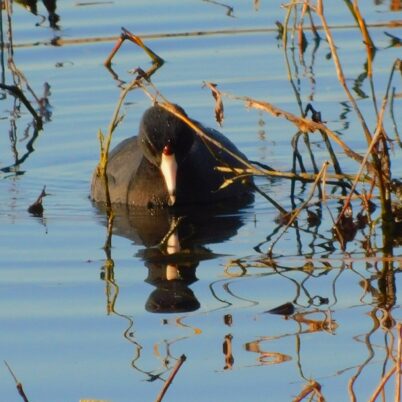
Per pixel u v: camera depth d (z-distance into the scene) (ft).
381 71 51.67
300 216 37.70
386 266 32.27
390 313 28.78
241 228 36.91
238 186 41.98
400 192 37.06
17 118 49.37
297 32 57.00
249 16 59.41
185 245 35.17
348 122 46.55
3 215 38.99
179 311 29.53
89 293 30.96
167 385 24.48
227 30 57.62
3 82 52.54
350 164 43.27
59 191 42.09
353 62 53.11
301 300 29.94
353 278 31.42
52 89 51.47
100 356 26.94
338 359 26.27
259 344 27.25
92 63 54.19
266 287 30.96
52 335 28.22
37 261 33.81
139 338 27.86
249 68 52.90
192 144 41.06
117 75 52.60
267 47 55.47
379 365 25.82
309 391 24.62
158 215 39.29
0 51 55.83
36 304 30.30
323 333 27.73
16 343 27.84
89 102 49.93
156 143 40.32
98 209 40.09
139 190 40.83
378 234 35.17
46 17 60.34
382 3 60.49
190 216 39.04
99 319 29.14
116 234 36.68
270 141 46.09
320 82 50.83
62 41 56.80
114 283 31.73
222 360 26.40
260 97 49.49
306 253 33.71
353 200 39.11
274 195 40.86
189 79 51.72
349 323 28.25
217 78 51.78
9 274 32.71
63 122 48.34
